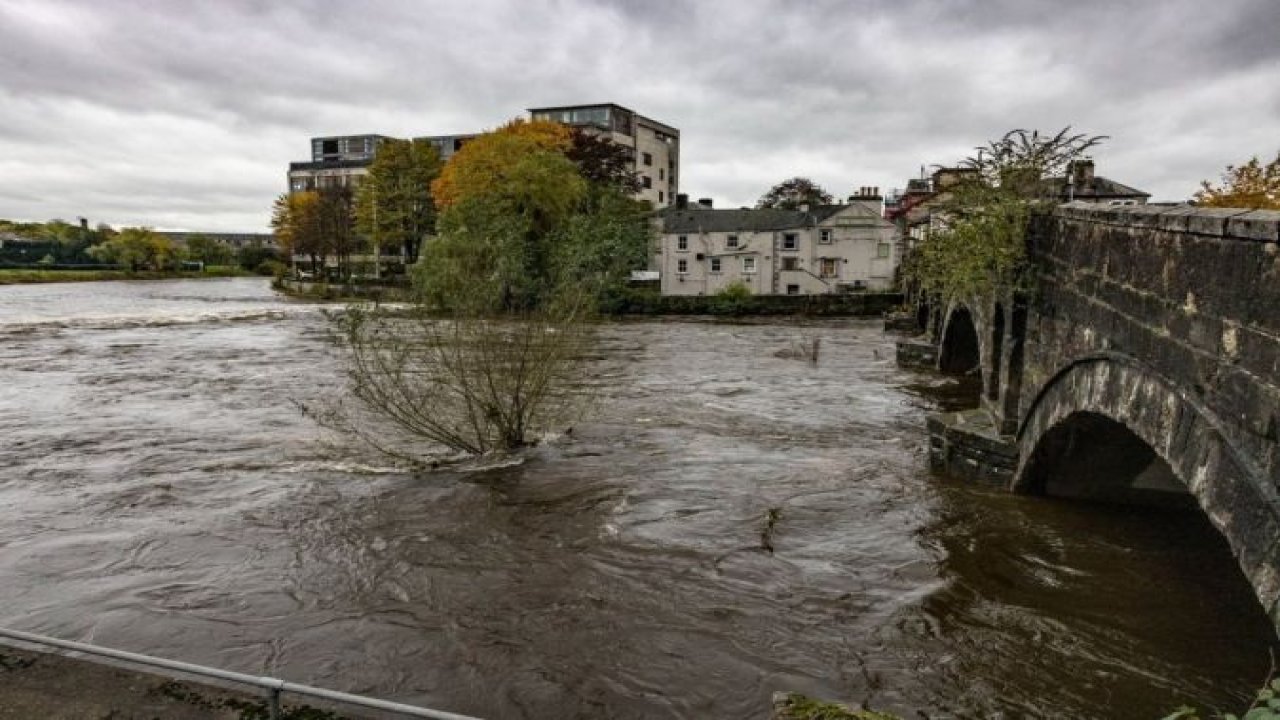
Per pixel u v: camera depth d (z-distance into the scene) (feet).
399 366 45.44
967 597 27.89
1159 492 35.73
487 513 36.47
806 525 34.81
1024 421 36.83
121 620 26.55
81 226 408.46
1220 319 17.29
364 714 19.53
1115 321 24.43
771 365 86.84
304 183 333.62
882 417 57.98
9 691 15.43
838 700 21.88
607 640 25.17
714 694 22.27
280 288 232.53
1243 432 16.17
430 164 238.07
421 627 26.05
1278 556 14.66
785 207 271.49
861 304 161.79
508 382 47.29
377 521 35.53
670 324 145.28
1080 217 28.12
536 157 164.14
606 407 61.00
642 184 266.57
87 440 50.03
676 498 38.52
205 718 14.75
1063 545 32.14
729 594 28.30
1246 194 72.64
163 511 36.86
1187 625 25.86
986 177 37.50
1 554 31.96
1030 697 21.95
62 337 108.58
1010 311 37.60
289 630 25.89
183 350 96.12
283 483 40.96
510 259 62.08
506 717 21.24
